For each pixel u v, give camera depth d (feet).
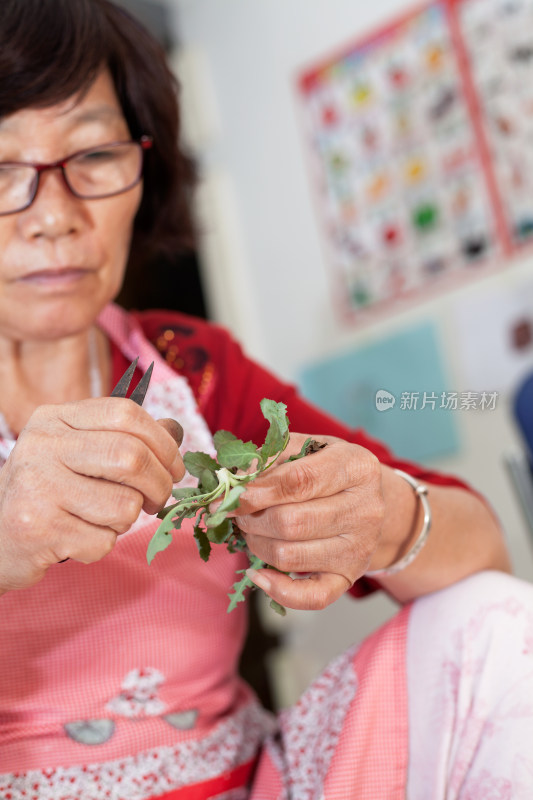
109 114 3.14
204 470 2.54
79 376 3.28
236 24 7.14
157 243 3.74
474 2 6.00
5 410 3.20
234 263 7.11
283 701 6.54
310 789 3.05
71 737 3.02
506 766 2.78
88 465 2.42
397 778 2.96
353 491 2.61
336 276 6.64
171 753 3.10
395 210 6.38
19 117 3.00
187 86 7.30
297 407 3.43
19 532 2.45
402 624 3.11
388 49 6.39
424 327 6.17
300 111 6.82
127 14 3.39
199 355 3.43
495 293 5.89
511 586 3.01
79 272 3.06
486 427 5.83
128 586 3.06
